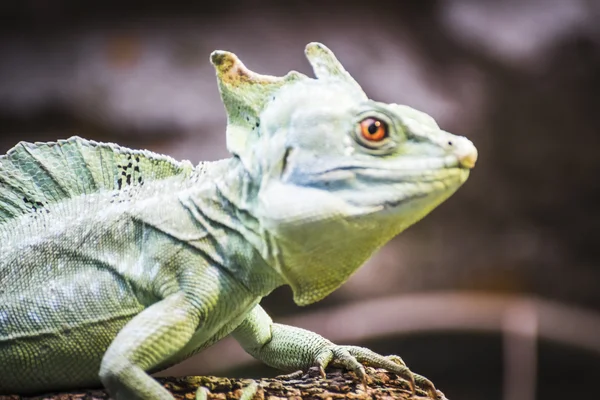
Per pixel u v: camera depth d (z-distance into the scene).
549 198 13.99
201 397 3.23
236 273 3.31
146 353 3.05
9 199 3.58
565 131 13.81
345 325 11.78
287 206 3.08
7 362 3.30
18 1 12.31
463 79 13.38
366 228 3.07
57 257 3.39
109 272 3.33
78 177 3.60
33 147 3.63
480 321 12.55
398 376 3.81
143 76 11.81
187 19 12.80
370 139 3.10
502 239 13.81
